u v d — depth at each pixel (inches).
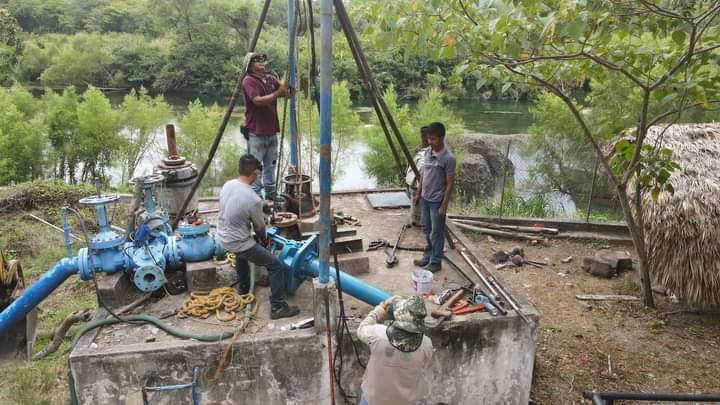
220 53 1409.9
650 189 247.9
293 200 231.0
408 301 137.6
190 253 205.8
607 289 280.8
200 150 615.5
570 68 230.1
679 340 233.3
